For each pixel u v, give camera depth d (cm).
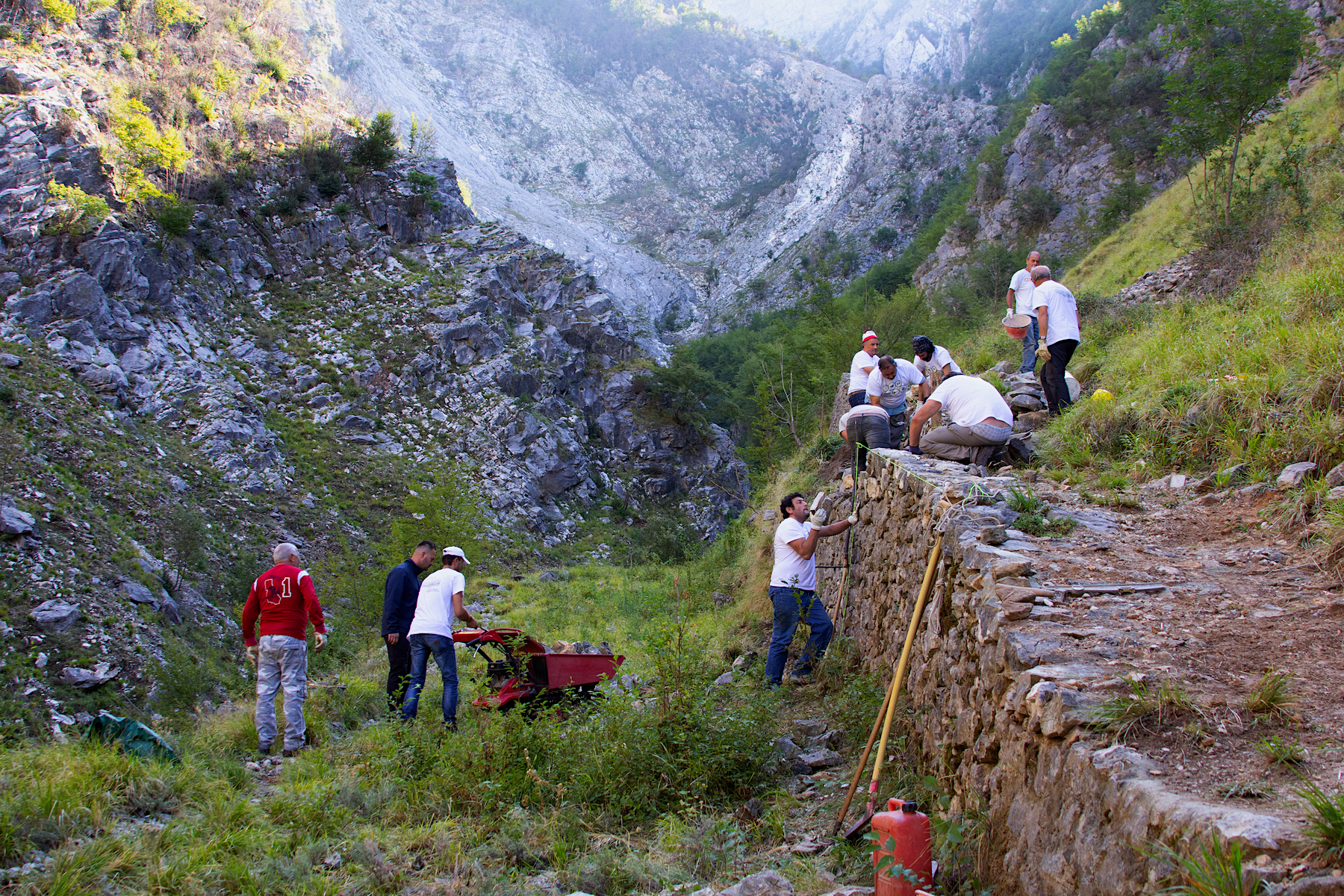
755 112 19225
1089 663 302
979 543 430
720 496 4919
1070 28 13950
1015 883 280
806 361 2288
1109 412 654
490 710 615
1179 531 458
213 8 5050
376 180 4856
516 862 417
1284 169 1209
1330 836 180
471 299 4369
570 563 3453
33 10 3669
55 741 1152
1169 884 194
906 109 15225
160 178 3631
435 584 692
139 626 1496
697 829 424
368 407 3556
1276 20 1291
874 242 11762
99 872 357
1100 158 4600
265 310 3803
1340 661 285
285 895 365
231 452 2697
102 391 2495
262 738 671
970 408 646
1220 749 241
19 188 2886
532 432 4006
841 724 568
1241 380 568
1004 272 3825
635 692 606
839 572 823
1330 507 404
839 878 351
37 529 1571
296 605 689
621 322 5459
